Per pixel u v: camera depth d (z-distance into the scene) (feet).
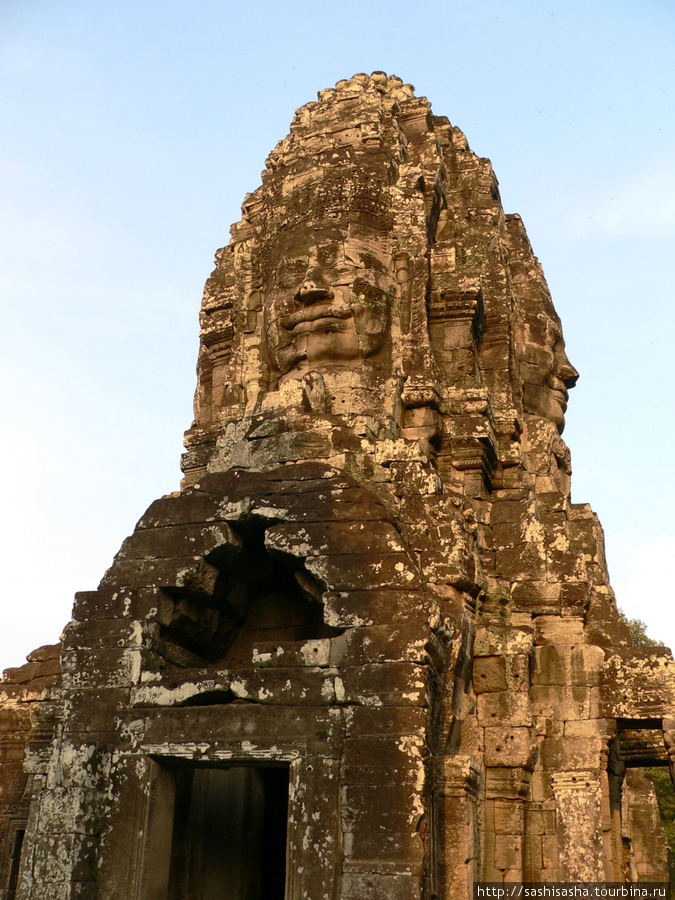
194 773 55.36
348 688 46.03
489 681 54.19
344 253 64.03
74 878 46.52
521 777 52.54
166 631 52.54
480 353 68.03
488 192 74.79
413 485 55.01
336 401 60.70
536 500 64.59
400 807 43.50
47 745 62.03
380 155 67.82
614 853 56.49
